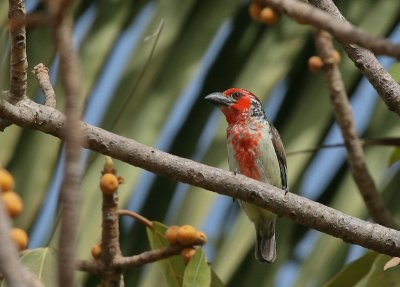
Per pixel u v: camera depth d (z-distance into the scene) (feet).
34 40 33.99
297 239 35.78
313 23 17.33
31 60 33.83
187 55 33.81
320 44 29.94
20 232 24.45
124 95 33.12
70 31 14.10
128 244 33.86
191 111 35.40
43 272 25.49
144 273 33.78
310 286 33.30
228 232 34.81
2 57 19.38
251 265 35.37
